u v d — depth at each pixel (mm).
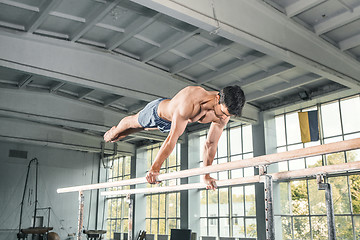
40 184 23891
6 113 14250
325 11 9234
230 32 7539
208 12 7234
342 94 14055
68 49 10836
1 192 22344
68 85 14750
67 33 10688
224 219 18188
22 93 14750
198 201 19688
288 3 8812
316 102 15094
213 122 3762
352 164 3211
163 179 3555
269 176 3141
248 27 8008
